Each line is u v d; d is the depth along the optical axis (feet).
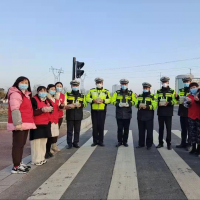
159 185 13.39
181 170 16.11
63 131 33.86
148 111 22.80
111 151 22.02
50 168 16.76
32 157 17.61
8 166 17.17
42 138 17.66
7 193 12.42
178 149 22.82
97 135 24.64
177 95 22.56
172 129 37.24
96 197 11.89
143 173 15.51
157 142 26.55
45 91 18.08
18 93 15.19
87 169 16.47
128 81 24.16
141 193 12.34
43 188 13.08
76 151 22.07
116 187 13.15
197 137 20.11
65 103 22.74
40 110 16.97
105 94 24.25
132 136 30.68
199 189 12.82
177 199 11.60
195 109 20.13
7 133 30.86
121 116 23.70
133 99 24.20
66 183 13.82
